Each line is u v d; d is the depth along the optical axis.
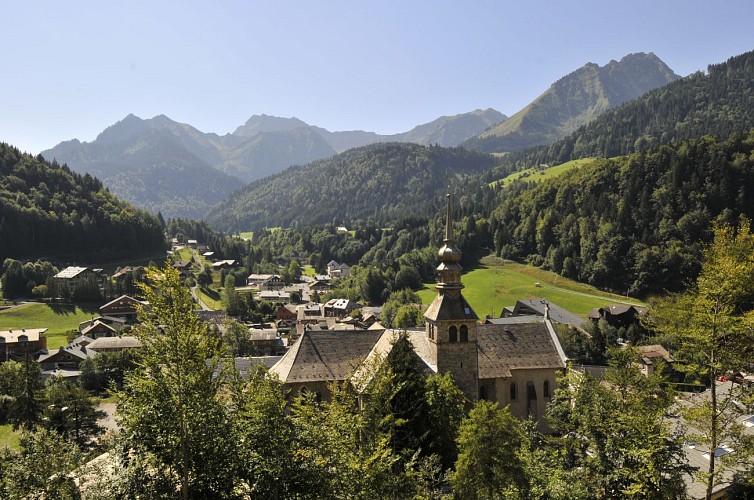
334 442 28.77
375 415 34.41
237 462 26.73
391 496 30.72
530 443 43.47
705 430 36.03
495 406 36.97
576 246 195.75
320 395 58.06
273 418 27.41
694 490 46.22
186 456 24.69
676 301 40.72
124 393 25.72
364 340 62.91
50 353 123.69
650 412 35.12
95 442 64.88
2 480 29.39
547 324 71.56
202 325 25.86
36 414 74.31
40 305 170.12
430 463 37.19
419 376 48.00
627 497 33.66
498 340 69.25
